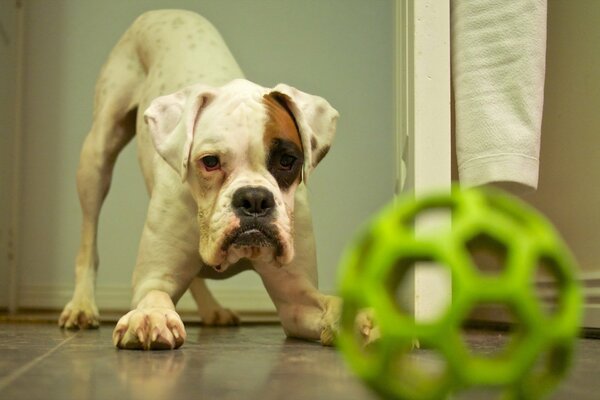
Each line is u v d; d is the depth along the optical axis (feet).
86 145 6.03
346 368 2.88
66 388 2.34
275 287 4.50
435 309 3.64
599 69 4.85
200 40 5.57
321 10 9.58
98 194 5.99
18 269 9.34
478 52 4.03
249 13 9.51
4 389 2.31
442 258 1.58
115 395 2.20
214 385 2.42
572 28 5.13
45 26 9.55
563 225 5.24
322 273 9.36
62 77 9.53
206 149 3.99
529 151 3.92
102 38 9.57
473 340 4.26
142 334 3.59
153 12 6.12
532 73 3.95
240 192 3.86
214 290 9.13
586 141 4.99
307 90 9.51
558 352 1.65
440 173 3.80
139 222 9.29
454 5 4.13
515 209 1.76
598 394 2.31
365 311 3.42
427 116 3.81
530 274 1.59
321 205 9.41
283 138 4.06
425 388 1.59
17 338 4.39
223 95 4.21
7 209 9.16
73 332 5.00
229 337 4.65
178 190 4.36
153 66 5.65
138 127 5.61
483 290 1.54
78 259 5.91
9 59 9.09
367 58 9.59
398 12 4.95
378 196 9.48
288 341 4.31
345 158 9.48
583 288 4.91
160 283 4.29
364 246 1.75
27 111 9.49
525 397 1.59
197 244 4.36
